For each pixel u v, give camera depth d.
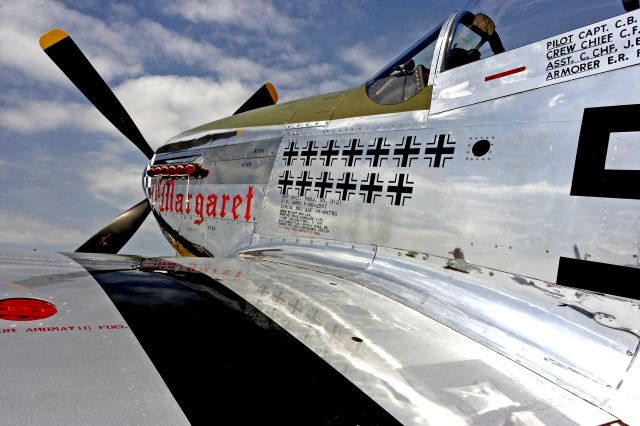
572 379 1.56
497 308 1.98
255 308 1.72
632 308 1.70
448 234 2.35
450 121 2.49
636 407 1.43
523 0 2.32
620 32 1.92
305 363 1.34
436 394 1.29
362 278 2.53
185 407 1.03
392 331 1.72
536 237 2.02
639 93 1.84
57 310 1.45
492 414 1.25
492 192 2.21
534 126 2.12
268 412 1.08
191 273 2.14
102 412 0.96
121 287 1.76
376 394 1.23
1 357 1.11
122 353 1.22
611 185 1.85
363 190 2.85
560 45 2.09
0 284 1.62
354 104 3.19
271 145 3.76
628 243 1.77
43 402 0.95
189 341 1.35
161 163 5.32
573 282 1.87
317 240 3.08
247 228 3.79
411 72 2.90
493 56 2.35
